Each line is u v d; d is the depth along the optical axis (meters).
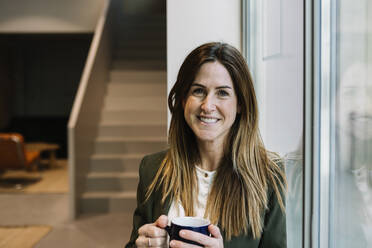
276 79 1.40
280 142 1.37
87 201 4.82
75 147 4.59
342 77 0.91
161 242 0.85
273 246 1.01
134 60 7.06
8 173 7.15
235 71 0.96
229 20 1.75
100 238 3.83
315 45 1.02
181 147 1.06
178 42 1.77
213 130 0.96
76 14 6.74
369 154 0.79
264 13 1.56
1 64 9.14
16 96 10.04
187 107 0.98
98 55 5.97
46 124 9.60
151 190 1.07
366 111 0.79
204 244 0.78
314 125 1.03
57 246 3.58
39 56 10.05
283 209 1.03
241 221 0.99
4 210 4.84
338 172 0.95
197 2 1.75
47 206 5.04
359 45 0.82
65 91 10.16
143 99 6.32
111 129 5.79
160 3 8.62
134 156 5.40
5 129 9.30
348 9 0.87
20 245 3.59
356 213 0.87
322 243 1.04
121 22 7.71
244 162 1.01
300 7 1.15
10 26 6.71
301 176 1.18
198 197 1.03
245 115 1.00
